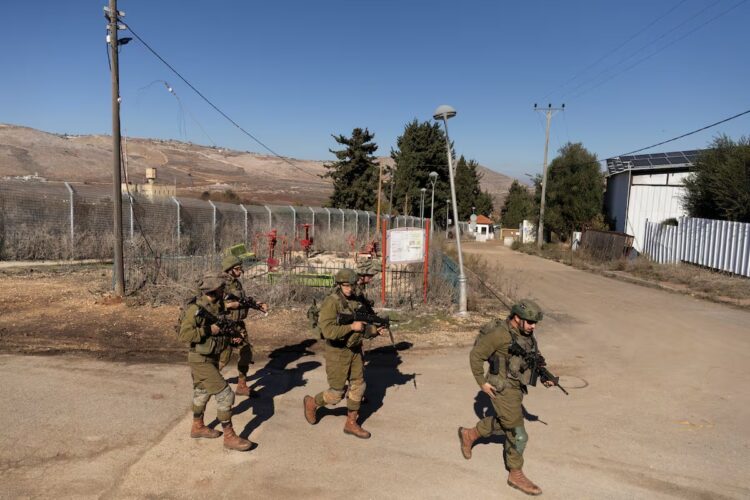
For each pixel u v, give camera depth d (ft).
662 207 100.01
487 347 13.69
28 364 21.72
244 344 19.08
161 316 29.96
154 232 57.47
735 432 17.75
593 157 133.90
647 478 14.34
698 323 37.65
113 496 12.38
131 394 18.93
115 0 33.01
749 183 67.62
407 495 12.99
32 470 13.39
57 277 41.09
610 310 42.68
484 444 16.20
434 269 42.80
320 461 14.58
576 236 122.72
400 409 18.78
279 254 63.62
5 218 51.31
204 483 13.15
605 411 19.45
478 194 281.13
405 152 204.03
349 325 15.56
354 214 109.19
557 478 14.17
